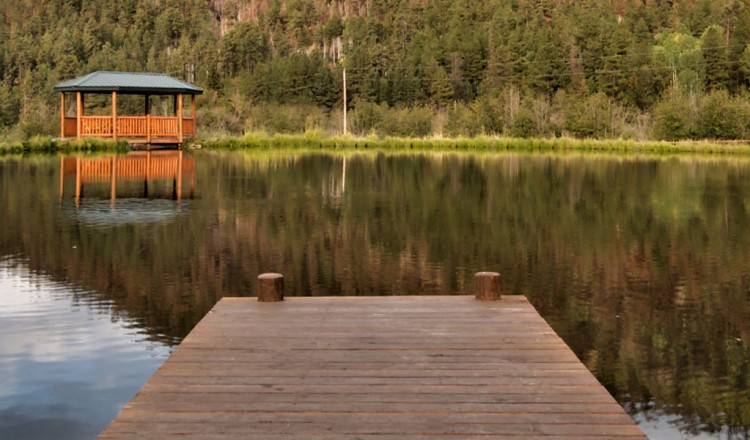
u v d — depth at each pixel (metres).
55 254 9.01
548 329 4.89
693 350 5.77
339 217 12.09
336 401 3.61
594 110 36.47
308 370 4.06
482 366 4.14
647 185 17.06
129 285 7.59
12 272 8.07
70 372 5.17
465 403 3.59
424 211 12.81
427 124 38.47
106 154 26.19
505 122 37.94
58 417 4.47
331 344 4.55
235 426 3.31
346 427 3.30
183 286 7.55
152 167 21.38
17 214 12.12
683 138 34.06
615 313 6.71
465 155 28.73
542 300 7.12
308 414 3.45
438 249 9.51
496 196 14.95
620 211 12.88
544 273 8.21
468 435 3.23
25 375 5.11
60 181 17.19
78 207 13.02
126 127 28.88
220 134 34.59
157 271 8.20
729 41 50.22
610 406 3.56
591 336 6.08
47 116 34.84
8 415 4.49
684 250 9.50
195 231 10.67
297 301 5.71
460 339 4.66
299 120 39.38
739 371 5.32
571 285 7.69
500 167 22.27
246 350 4.42
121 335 5.96
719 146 31.00
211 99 44.59
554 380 3.92
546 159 26.31
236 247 9.56
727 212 12.79
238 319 5.14
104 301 6.97
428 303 5.64
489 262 8.75
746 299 7.17
